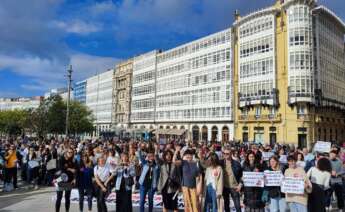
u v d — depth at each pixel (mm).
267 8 55594
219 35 64125
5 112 110625
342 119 62781
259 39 56562
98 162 10562
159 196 13039
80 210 11789
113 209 12500
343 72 65875
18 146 22750
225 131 61594
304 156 14531
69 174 11094
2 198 14586
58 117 64000
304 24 51531
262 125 55000
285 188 8383
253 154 10664
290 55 51938
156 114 81375
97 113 118125
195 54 69625
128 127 93375
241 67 59625
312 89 50938
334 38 62312
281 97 52938
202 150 14305
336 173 12117
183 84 72500
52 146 19047
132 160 11484
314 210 8531
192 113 69312
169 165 11078
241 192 10711
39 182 18344
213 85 64625
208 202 10422
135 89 91875
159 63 81500
